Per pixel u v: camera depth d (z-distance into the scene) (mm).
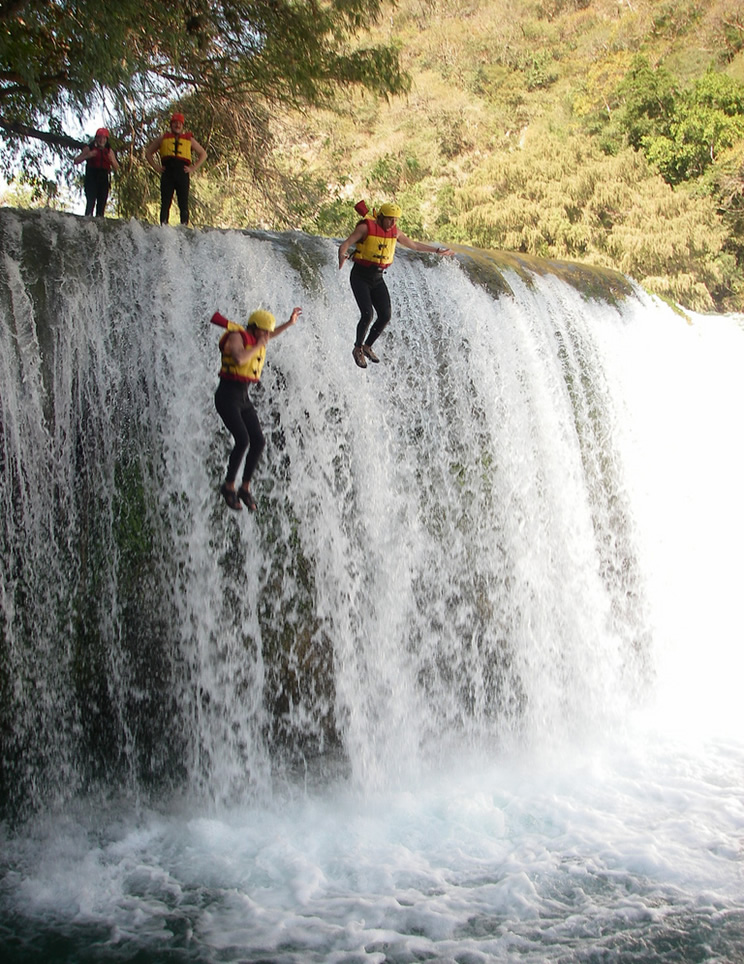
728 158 34531
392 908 6617
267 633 8344
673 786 8664
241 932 6324
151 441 8039
